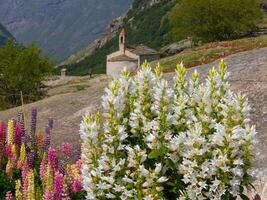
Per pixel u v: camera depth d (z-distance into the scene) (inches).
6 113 1296.8
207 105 307.4
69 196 436.1
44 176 443.5
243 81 1050.1
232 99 310.7
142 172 296.4
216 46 2479.1
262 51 1348.4
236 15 3961.6
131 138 320.5
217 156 296.0
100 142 309.4
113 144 308.2
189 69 1321.4
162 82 308.2
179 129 310.0
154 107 312.3
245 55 1321.4
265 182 538.0
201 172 292.0
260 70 1114.1
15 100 2536.9
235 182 291.0
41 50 2632.9
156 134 304.3
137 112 314.3
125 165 310.0
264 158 637.3
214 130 308.2
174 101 312.8
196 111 318.7
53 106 1246.9
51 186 411.2
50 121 609.3
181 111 308.0
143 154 302.4
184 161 293.3
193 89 325.7
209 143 296.5
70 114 1142.3
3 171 496.1
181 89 328.8
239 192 298.0
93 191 308.2
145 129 311.4
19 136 542.0
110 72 3791.8
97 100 1205.1
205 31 3998.5
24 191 412.8
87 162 310.8
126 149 316.5
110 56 3868.1
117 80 313.9
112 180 303.0
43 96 2591.0
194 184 293.1
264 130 780.0
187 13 3996.1
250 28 4069.9
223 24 3922.2
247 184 299.7
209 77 317.4
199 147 292.2
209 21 3981.3
